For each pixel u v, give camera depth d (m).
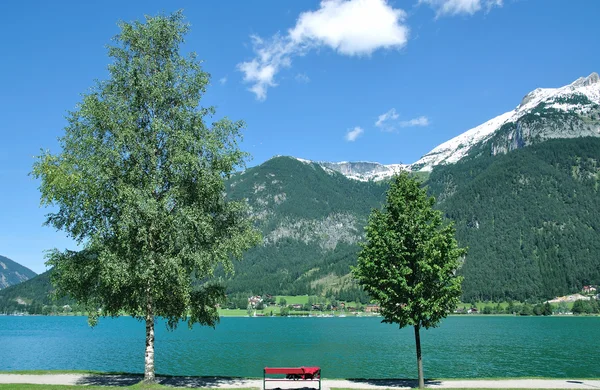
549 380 33.56
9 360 68.88
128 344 100.50
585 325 179.12
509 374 51.50
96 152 29.22
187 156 29.25
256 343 102.25
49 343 103.50
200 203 31.22
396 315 30.77
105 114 29.58
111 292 30.64
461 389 28.98
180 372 54.06
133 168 29.56
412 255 30.36
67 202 28.50
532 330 147.12
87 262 29.88
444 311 30.52
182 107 31.88
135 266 27.75
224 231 32.50
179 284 28.33
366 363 63.88
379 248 30.95
